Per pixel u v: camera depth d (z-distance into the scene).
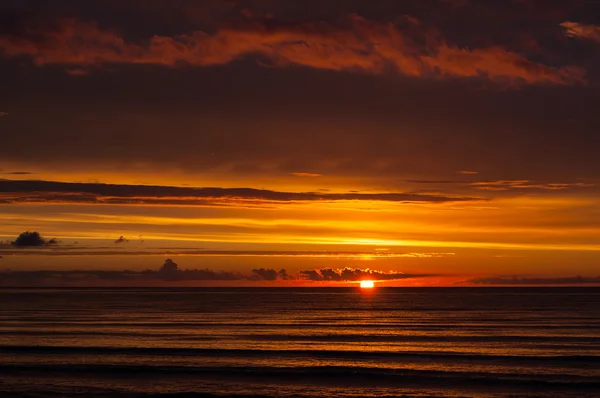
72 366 38.00
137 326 65.06
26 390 32.19
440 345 48.72
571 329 61.19
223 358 41.78
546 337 53.75
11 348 45.56
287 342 51.06
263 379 35.03
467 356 42.50
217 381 34.53
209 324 68.06
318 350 45.44
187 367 37.94
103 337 54.09
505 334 56.62
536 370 37.41
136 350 44.97
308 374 36.19
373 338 53.81
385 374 36.16
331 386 33.53
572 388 32.78
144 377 35.38
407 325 67.25
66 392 31.78
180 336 55.09
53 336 54.81
